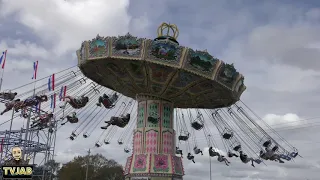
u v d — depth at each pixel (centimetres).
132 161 2356
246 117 2761
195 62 2127
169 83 2336
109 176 7075
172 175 2270
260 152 2777
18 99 2708
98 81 2628
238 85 2395
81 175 6800
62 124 2716
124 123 2605
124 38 2103
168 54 2100
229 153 2800
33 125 3275
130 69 2267
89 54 2219
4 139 3278
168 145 2395
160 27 2575
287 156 2767
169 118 2495
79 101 2489
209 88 2384
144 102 2508
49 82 2581
